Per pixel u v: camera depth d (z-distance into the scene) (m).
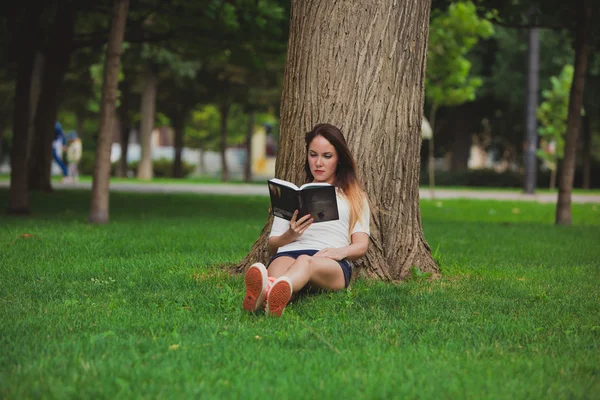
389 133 5.97
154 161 49.94
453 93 22.09
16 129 12.25
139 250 7.78
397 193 6.05
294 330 4.20
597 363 3.73
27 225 10.02
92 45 16.86
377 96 5.91
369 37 5.88
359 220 5.27
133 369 3.34
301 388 3.14
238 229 10.34
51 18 16.80
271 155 67.19
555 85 32.31
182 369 3.39
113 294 5.27
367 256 5.87
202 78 35.81
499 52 35.69
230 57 14.61
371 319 4.61
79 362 3.46
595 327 4.45
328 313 4.70
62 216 12.04
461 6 20.67
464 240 9.96
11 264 6.54
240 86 36.47
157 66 32.56
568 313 4.98
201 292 5.40
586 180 38.81
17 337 3.89
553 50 34.62
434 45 21.36
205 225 10.89
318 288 5.15
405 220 6.12
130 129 47.22
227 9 13.09
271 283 4.55
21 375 3.24
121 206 14.87
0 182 25.70
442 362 3.63
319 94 5.90
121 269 6.41
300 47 5.98
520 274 6.78
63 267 6.45
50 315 4.52
